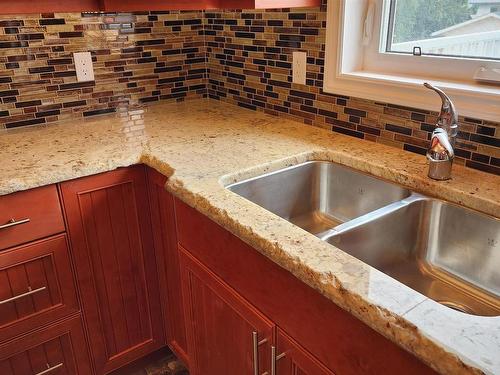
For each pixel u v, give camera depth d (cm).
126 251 148
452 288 105
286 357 93
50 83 166
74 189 130
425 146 127
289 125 162
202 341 130
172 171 121
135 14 176
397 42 138
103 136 153
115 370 164
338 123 150
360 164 125
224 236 103
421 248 113
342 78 142
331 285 72
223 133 153
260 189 125
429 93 120
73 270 139
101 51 173
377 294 69
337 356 80
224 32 186
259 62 174
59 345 145
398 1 135
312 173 135
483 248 102
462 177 112
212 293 115
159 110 187
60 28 161
